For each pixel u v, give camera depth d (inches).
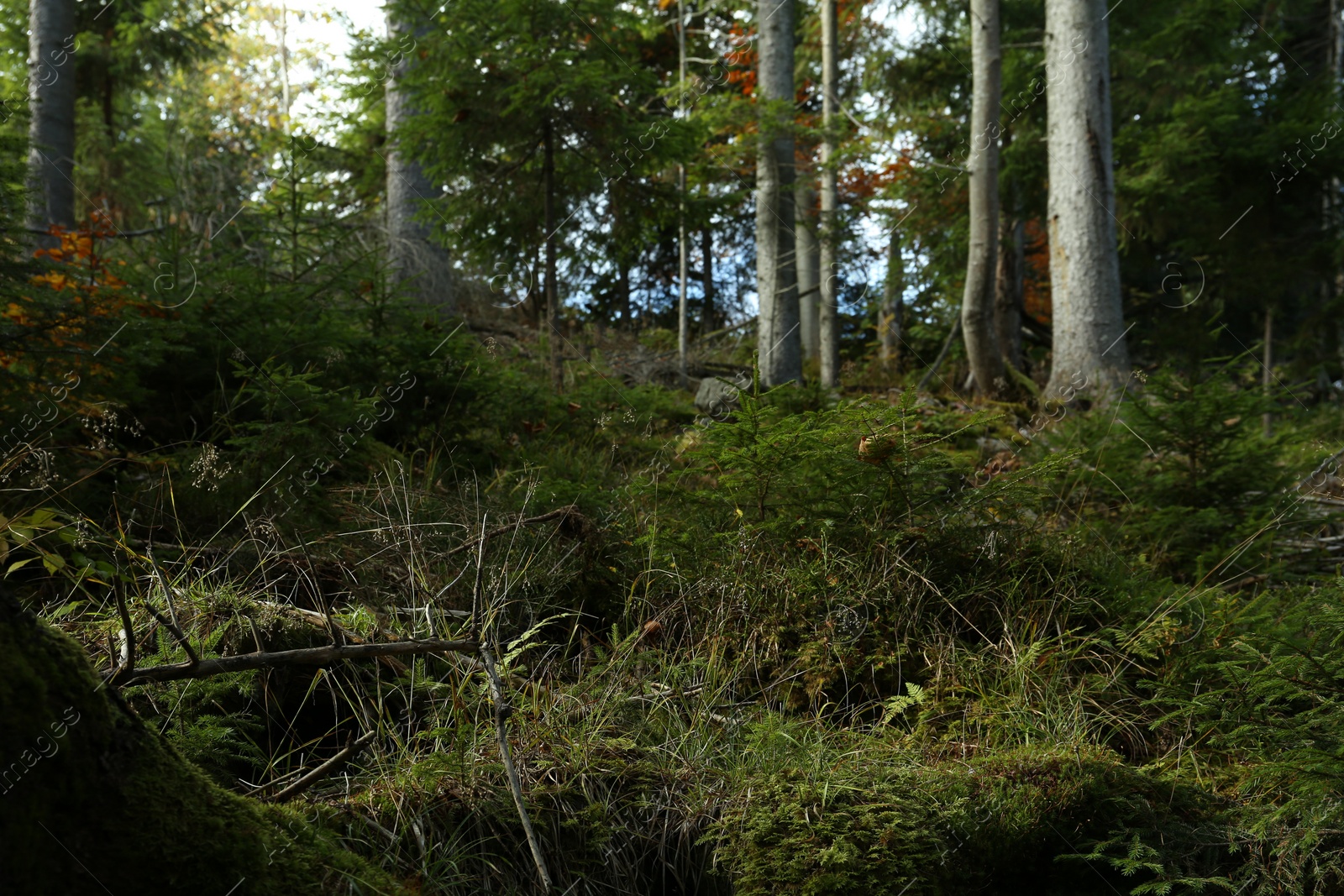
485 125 314.0
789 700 125.0
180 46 558.9
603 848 90.7
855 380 508.4
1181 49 545.6
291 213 252.5
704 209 351.9
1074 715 117.3
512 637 135.9
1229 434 199.8
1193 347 458.9
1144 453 206.5
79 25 526.6
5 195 164.6
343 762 101.0
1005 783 98.7
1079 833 98.7
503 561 148.4
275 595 125.9
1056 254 399.5
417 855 85.5
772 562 146.1
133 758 68.2
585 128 316.2
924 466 147.7
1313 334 515.2
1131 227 554.6
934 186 498.0
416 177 422.0
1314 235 533.6
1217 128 532.7
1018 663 125.0
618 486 206.7
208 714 105.2
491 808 89.7
